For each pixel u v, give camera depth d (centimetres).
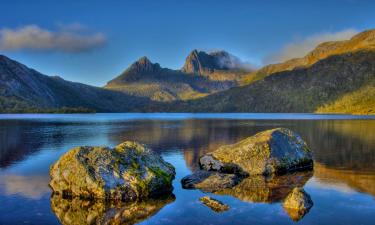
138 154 2175
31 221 1558
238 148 2680
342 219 1512
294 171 2595
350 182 2202
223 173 2452
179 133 6462
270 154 2586
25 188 2119
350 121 12225
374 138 5175
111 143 4653
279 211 1633
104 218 1598
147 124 10506
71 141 4916
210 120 14425
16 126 8762
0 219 1578
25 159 3244
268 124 10100
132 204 1803
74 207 1756
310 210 1634
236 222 1498
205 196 1872
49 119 14500
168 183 2075
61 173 2009
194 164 2967
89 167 1980
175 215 1616
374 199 1803
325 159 3142
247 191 2012
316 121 12319
